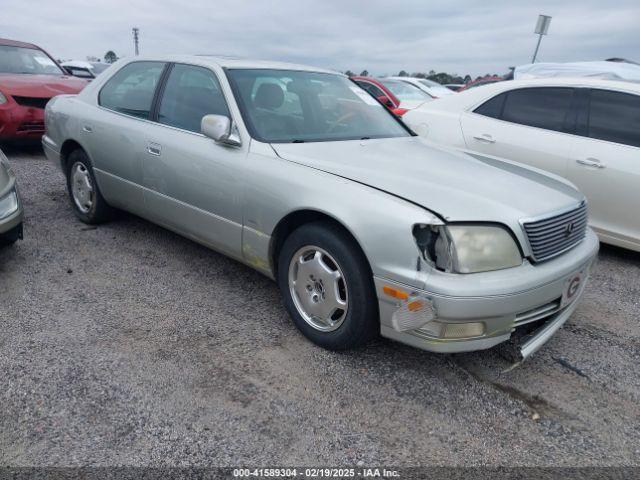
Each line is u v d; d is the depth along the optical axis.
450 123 5.62
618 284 4.30
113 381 2.64
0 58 8.01
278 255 3.27
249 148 3.30
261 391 2.64
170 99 3.96
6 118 7.06
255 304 3.55
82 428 2.33
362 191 2.72
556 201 2.92
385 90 10.55
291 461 2.22
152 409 2.47
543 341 2.84
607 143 4.67
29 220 4.90
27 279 3.72
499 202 2.69
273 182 3.07
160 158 3.81
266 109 3.55
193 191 3.61
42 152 7.88
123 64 4.62
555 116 5.04
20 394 2.51
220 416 2.45
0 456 2.15
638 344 3.34
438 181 2.86
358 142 3.56
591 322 3.61
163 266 4.09
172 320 3.28
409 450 2.32
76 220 5.01
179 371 2.76
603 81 4.89
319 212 2.84
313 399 2.61
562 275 2.75
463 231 2.50
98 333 3.08
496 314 2.50
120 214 4.95
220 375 2.75
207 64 3.81
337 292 2.86
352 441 2.35
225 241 3.50
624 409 2.69
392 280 2.54
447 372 2.88
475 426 2.49
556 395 2.77
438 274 2.46
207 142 3.54
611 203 4.63
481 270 2.52
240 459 2.21
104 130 4.34
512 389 2.78
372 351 3.04
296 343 3.09
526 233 2.63
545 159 4.95
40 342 2.94
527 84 5.30
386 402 2.62
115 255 4.24
